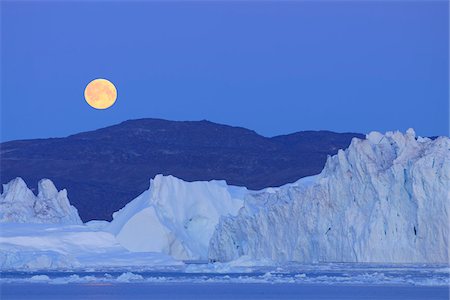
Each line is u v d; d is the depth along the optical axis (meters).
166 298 171.50
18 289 191.38
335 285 195.50
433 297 170.12
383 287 189.88
